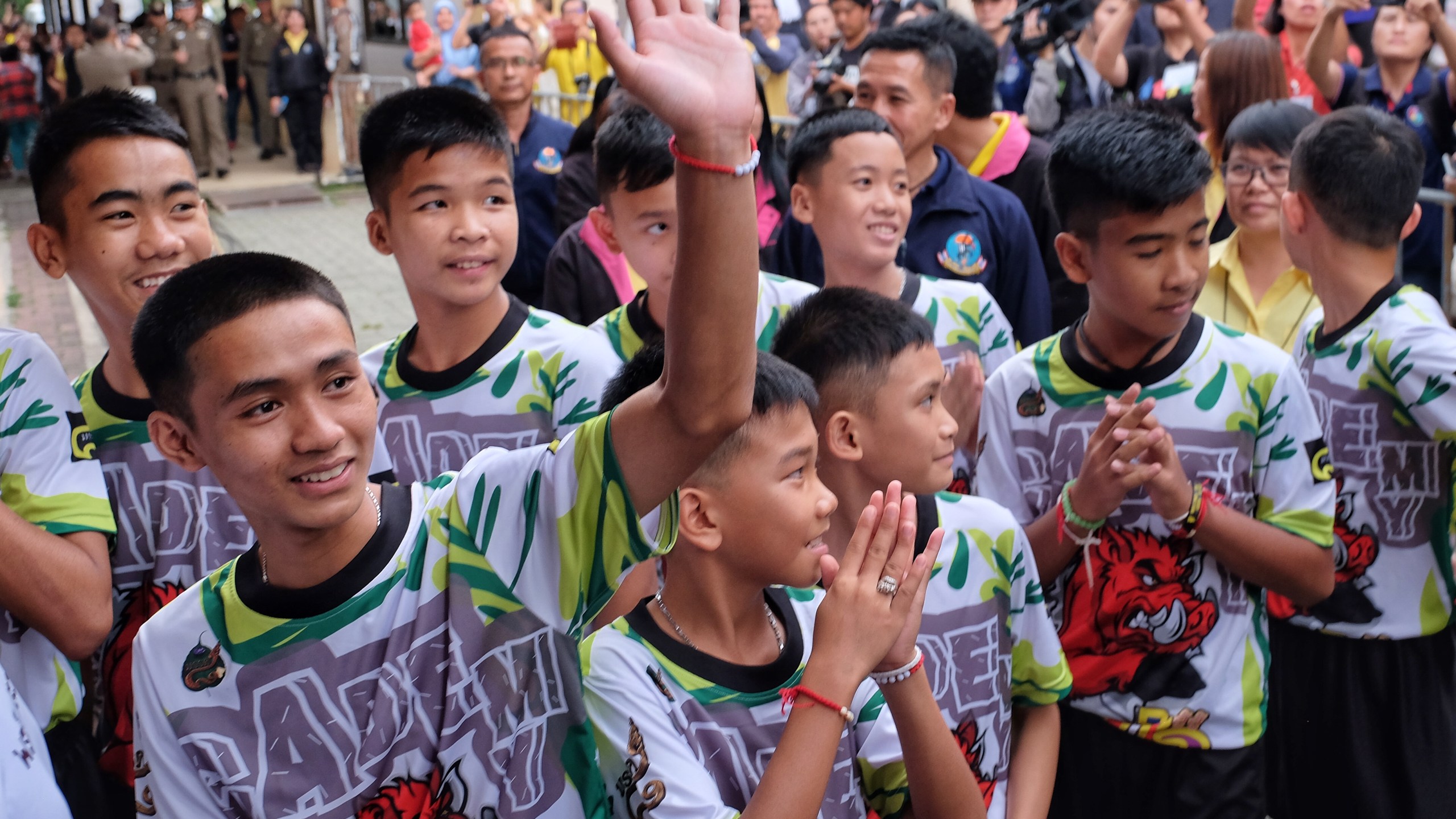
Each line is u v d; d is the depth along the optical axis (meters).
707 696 1.67
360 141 2.42
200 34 14.55
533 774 1.49
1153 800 2.31
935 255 3.51
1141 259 2.15
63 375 2.12
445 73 12.28
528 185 5.07
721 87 1.25
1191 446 2.26
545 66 10.33
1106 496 2.11
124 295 2.23
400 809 1.51
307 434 1.42
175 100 14.61
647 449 1.40
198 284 1.46
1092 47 5.79
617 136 2.60
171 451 1.56
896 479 2.02
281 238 10.58
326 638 1.51
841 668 1.51
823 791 1.48
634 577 2.24
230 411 1.43
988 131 3.96
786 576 1.69
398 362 2.48
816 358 2.03
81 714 2.26
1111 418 2.11
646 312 2.72
